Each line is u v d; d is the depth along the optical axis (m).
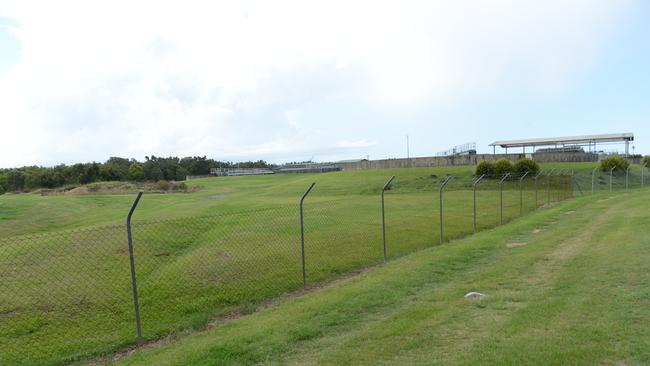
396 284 8.10
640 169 45.34
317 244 13.50
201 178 81.62
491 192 33.06
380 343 5.12
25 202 30.86
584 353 4.45
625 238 11.10
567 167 46.47
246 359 4.91
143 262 11.09
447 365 4.39
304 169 86.12
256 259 11.42
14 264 10.78
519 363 4.32
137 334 6.27
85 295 8.48
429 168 50.22
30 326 6.96
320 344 5.30
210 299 8.27
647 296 6.21
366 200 27.89
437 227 17.08
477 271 9.03
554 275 8.02
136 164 90.50
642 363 4.20
